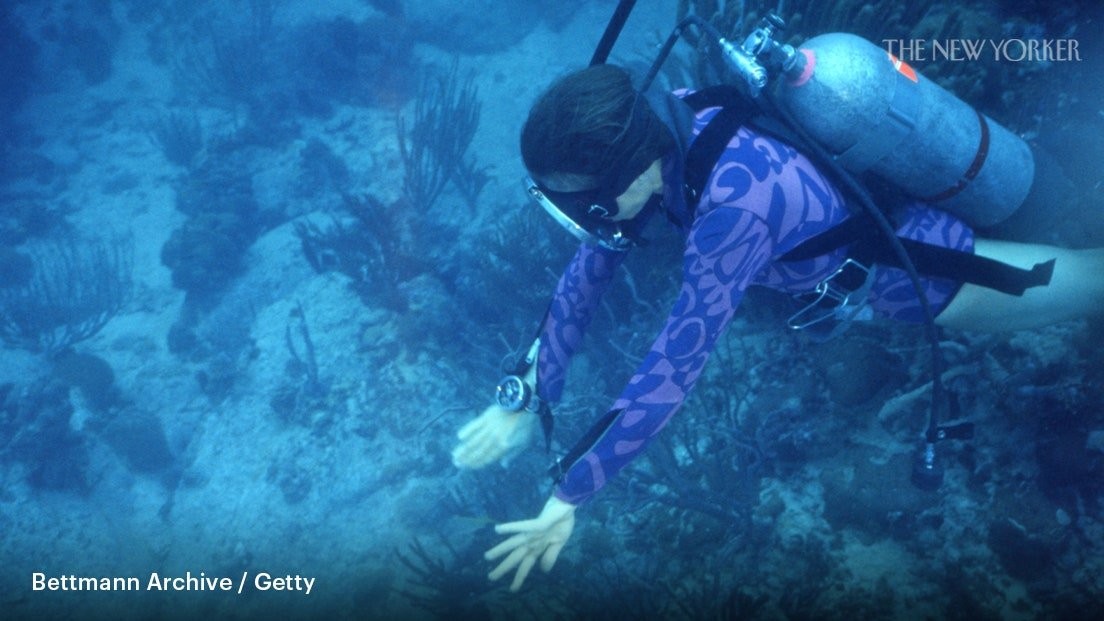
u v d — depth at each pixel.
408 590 4.21
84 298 8.80
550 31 10.77
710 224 1.48
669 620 3.04
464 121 8.07
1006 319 2.00
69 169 11.83
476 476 4.34
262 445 5.44
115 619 5.38
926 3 3.78
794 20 3.84
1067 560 2.26
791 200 1.54
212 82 12.07
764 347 3.55
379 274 5.99
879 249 1.68
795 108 1.72
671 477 3.21
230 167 9.55
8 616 5.79
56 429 6.91
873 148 1.73
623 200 1.52
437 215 7.77
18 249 10.44
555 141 1.36
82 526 6.35
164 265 8.86
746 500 3.11
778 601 2.76
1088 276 1.93
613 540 3.50
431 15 10.83
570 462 1.60
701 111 1.61
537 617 3.51
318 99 10.59
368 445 5.02
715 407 3.48
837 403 3.00
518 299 5.05
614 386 4.10
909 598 2.52
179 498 5.60
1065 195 2.30
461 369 5.05
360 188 8.93
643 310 4.25
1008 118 3.41
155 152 11.71
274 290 7.55
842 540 2.77
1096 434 2.26
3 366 8.38
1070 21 3.39
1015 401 2.53
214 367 6.81
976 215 1.89
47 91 13.74
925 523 2.59
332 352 5.71
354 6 11.55
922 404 2.78
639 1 10.38
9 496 6.71
